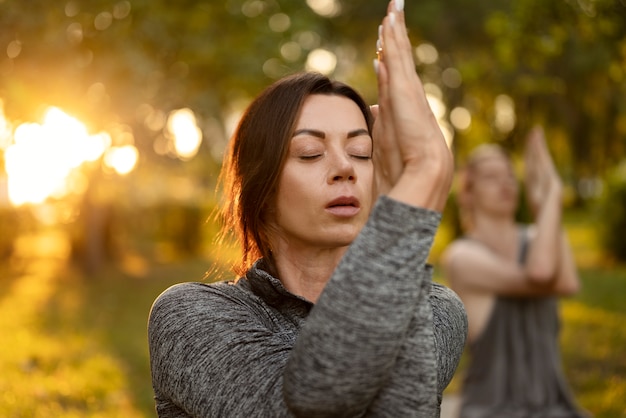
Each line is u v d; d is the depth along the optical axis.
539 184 3.75
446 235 19.44
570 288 3.56
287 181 1.59
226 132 17.14
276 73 10.41
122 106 9.30
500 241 3.75
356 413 1.29
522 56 6.89
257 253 1.78
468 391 3.60
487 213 3.77
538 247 3.54
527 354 3.56
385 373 1.28
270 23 10.26
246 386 1.39
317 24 12.10
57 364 7.77
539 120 17.77
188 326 1.50
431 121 1.37
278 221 1.65
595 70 11.70
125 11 7.25
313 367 1.26
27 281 16.52
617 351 8.86
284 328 1.59
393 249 1.28
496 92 13.27
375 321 1.26
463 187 3.86
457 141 19.22
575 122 17.52
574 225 27.77
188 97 10.79
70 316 11.68
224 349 1.44
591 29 6.32
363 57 17.88
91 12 6.66
